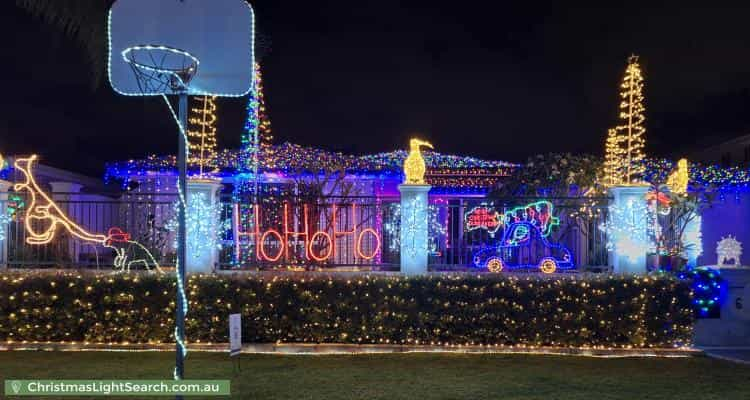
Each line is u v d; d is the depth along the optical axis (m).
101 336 9.29
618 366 8.30
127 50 6.03
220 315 9.27
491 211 10.95
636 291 9.38
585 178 14.12
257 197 10.78
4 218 10.67
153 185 16.33
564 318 9.29
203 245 9.98
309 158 15.66
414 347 9.20
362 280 9.36
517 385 7.17
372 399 6.52
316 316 9.24
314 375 7.57
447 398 6.60
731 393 6.90
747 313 10.40
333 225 10.63
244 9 6.71
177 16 6.63
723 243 11.08
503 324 9.33
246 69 6.70
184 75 6.19
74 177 17.97
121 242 11.07
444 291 9.32
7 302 9.33
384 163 16.52
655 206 11.15
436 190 17.45
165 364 8.10
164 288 9.34
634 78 10.78
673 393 6.89
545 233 10.80
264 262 10.59
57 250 10.96
